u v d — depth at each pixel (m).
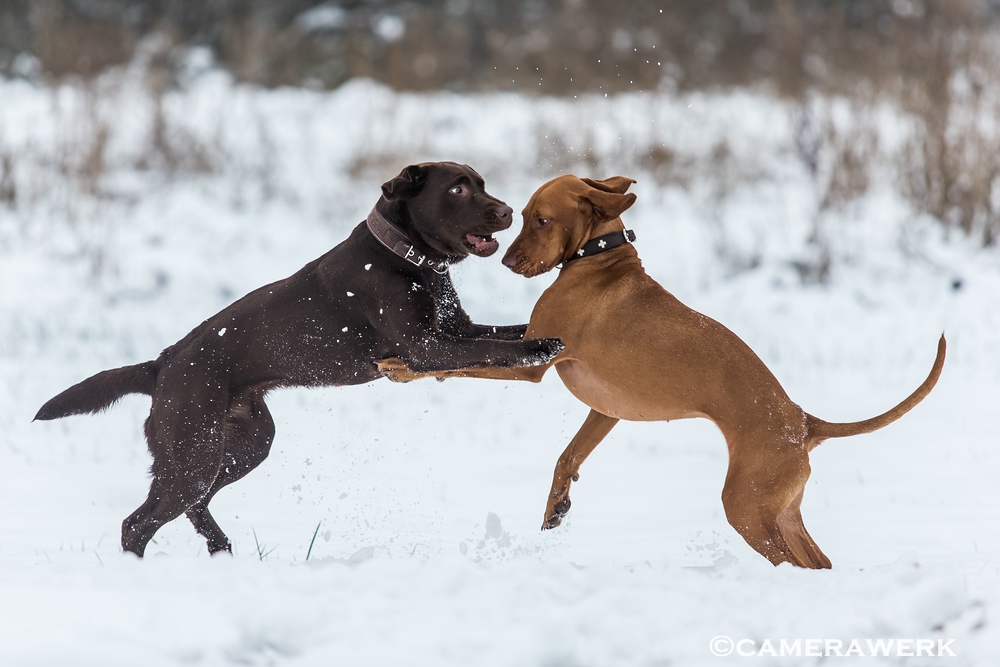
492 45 29.12
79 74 24.64
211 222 21.86
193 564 5.79
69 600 5.07
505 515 8.82
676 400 7.28
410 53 28.17
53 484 9.76
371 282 7.73
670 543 7.87
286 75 29.36
